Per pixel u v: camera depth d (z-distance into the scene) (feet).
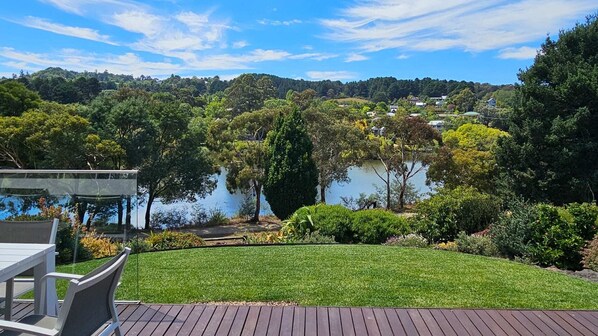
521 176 53.42
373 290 13.51
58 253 11.35
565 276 16.34
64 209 11.60
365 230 29.07
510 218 23.12
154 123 64.08
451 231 29.58
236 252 21.11
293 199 62.85
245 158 66.74
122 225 11.98
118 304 11.57
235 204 75.56
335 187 87.10
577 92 49.98
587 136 51.19
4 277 7.21
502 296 13.15
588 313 11.27
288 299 12.48
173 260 18.69
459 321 10.61
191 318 10.66
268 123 71.41
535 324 10.48
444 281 14.82
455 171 67.56
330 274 15.65
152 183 63.41
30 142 52.47
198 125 68.95
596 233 20.24
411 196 75.87
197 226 64.39
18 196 11.49
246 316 10.84
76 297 6.05
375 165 80.84
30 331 5.91
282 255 19.92
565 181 51.42
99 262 11.62
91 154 55.88
